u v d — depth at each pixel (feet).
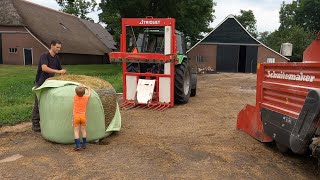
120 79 59.88
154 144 19.99
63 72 22.15
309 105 13.55
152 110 30.73
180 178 15.16
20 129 23.22
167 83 32.24
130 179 14.99
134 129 23.66
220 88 53.67
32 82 54.29
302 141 13.88
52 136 19.75
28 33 113.70
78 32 142.41
